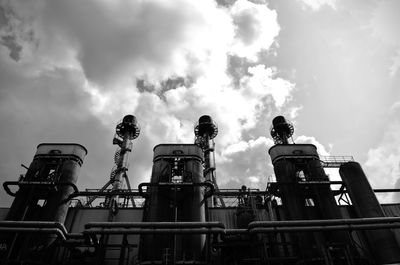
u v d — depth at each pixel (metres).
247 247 29.30
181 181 32.16
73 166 34.25
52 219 30.17
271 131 48.16
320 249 26.78
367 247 29.53
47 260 27.27
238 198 35.91
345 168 33.12
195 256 26.89
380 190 37.00
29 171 33.03
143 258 26.52
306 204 34.41
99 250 24.36
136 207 35.00
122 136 50.34
